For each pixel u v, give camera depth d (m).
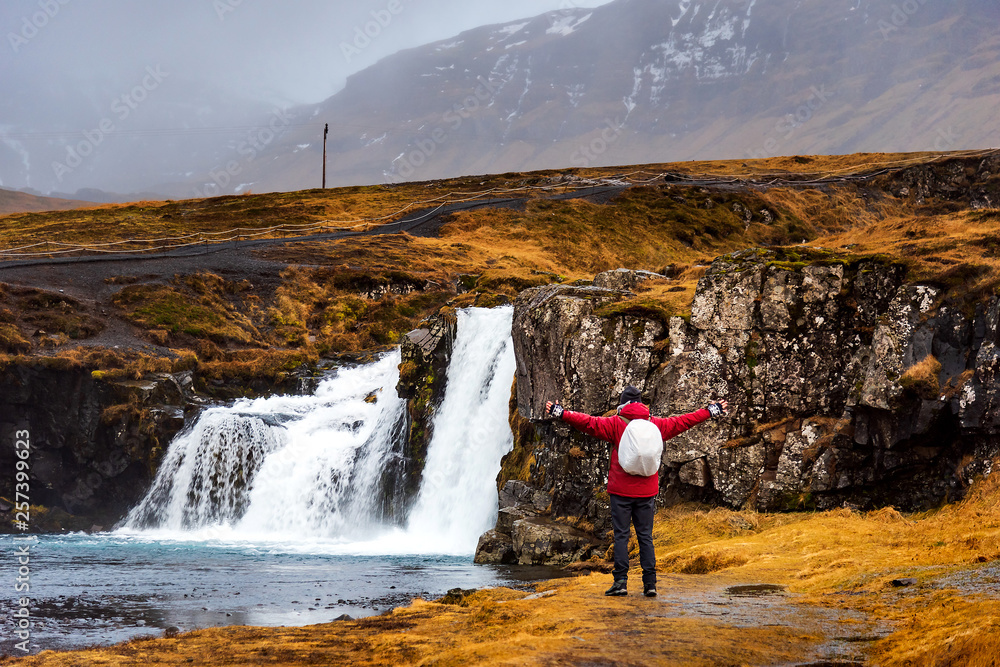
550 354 20.17
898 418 14.57
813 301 16.69
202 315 49.62
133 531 33.00
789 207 96.31
